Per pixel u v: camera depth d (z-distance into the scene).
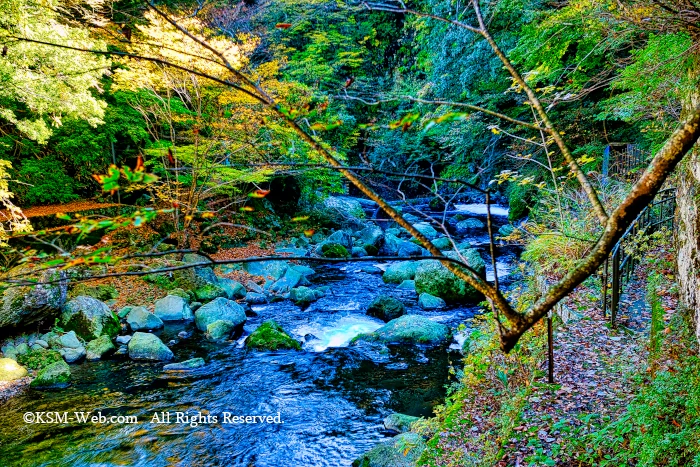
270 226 17.14
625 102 6.36
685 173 5.21
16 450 5.38
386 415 6.10
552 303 1.56
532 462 3.83
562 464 3.83
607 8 4.28
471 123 13.16
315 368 7.50
